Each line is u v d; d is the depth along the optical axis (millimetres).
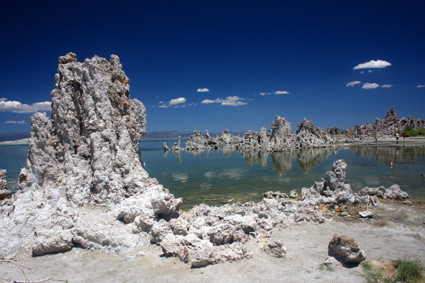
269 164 42750
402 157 41719
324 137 80312
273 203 14703
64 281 7883
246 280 7598
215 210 13938
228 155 63938
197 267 8445
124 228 10992
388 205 15117
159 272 8266
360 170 30484
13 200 13242
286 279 7559
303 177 29656
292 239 10695
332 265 8086
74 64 15562
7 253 9305
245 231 10695
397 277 7375
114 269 8523
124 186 14500
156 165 45375
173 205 11656
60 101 14977
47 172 14297
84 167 14320
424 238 10422
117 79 16516
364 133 106125
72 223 10961
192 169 39281
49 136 14781
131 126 16594
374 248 9500
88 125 14781
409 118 105500
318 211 13492
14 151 90812
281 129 80875
